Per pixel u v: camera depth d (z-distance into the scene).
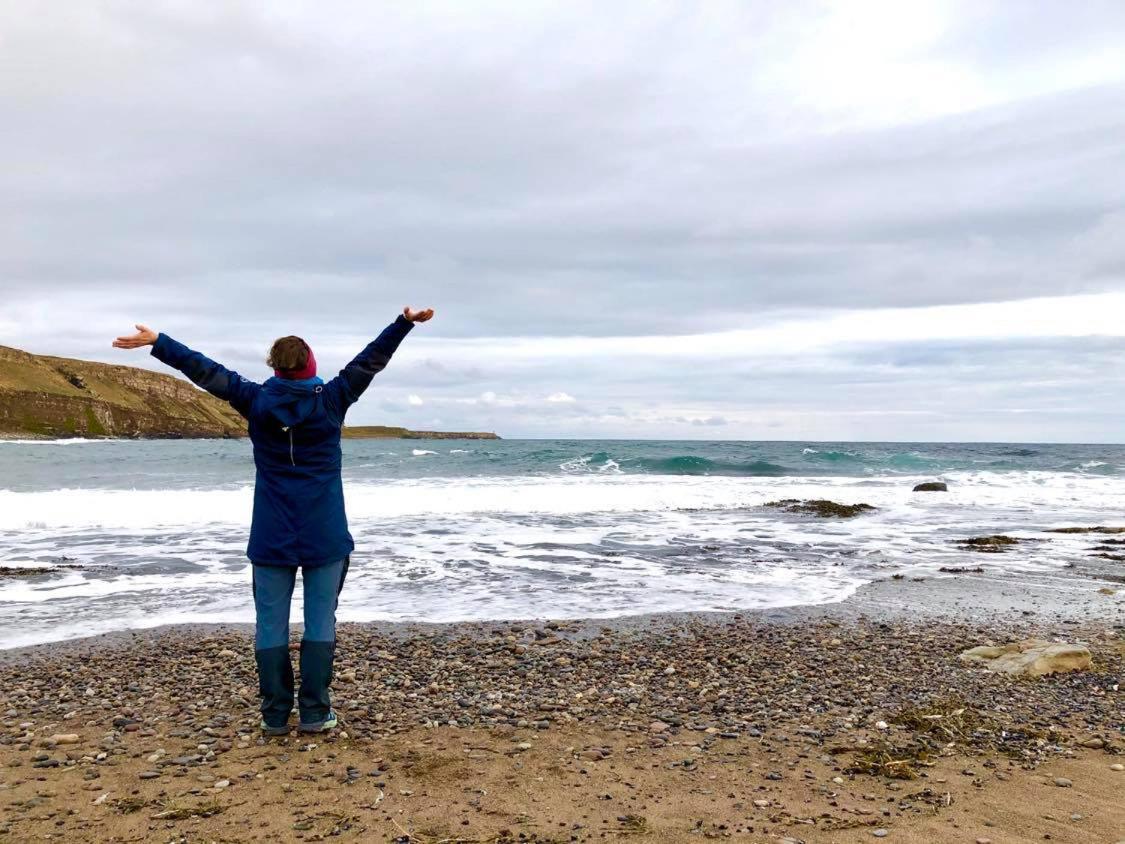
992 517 22.53
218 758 4.55
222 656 7.44
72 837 3.47
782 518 21.34
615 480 31.22
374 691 6.22
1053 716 5.80
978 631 9.20
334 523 4.71
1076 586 12.30
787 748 4.99
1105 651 8.12
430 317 4.68
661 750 4.91
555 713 5.75
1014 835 3.60
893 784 4.32
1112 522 21.45
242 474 32.53
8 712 5.66
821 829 3.66
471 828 3.62
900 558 15.03
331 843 3.43
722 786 4.25
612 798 4.04
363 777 4.25
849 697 6.31
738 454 53.16
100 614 9.45
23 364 168.62
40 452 54.50
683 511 22.62
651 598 10.89
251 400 4.46
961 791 4.20
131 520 18.31
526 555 14.53
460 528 18.20
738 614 9.97
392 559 13.93
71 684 6.46
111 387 182.00
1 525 17.45
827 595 11.34
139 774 4.29
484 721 5.47
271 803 3.88
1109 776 4.48
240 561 13.29
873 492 28.67
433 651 7.79
